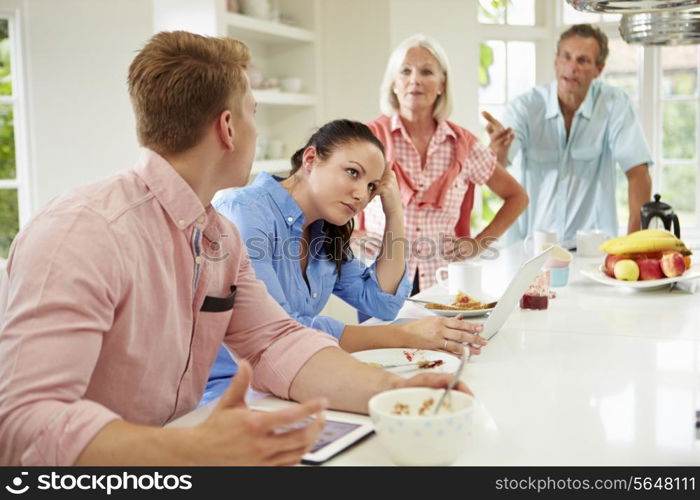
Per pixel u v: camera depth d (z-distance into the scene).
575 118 3.99
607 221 4.09
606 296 2.41
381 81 4.55
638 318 2.07
